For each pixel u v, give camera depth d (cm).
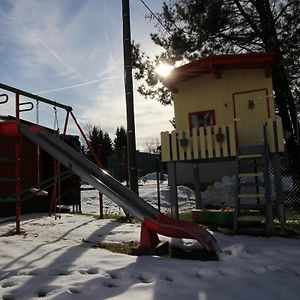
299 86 1372
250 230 707
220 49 1467
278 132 804
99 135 6800
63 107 963
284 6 1331
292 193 1288
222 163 1242
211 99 1144
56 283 412
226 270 459
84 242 654
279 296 372
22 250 567
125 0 1033
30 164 1174
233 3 1416
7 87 739
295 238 674
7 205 1034
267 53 1024
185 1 1448
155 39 1555
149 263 490
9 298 374
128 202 594
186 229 553
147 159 5038
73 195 1413
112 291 386
